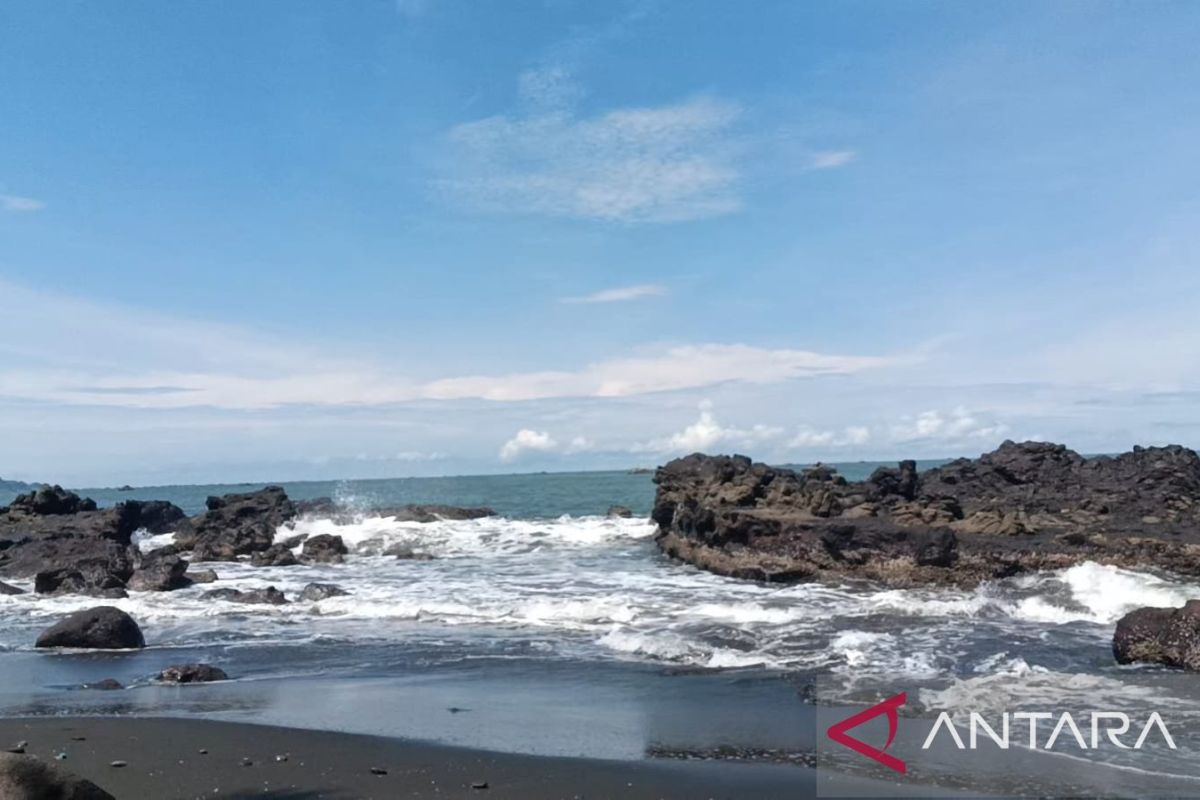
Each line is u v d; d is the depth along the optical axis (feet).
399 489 286.66
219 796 28.73
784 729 35.73
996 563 75.41
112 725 37.09
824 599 68.49
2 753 23.70
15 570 97.71
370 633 60.29
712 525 94.63
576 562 101.60
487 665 49.42
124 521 122.83
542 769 31.17
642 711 39.11
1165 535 78.64
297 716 39.09
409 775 30.60
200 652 55.16
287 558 104.99
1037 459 119.65
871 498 96.53
